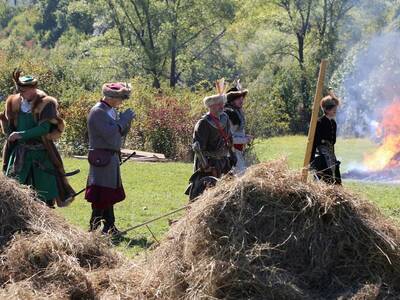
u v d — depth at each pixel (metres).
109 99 13.05
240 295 8.33
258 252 8.48
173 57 71.12
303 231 8.68
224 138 12.34
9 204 9.92
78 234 10.12
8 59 41.94
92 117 12.98
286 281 8.38
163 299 8.69
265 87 63.06
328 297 8.39
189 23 70.69
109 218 13.29
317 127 13.89
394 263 8.66
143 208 16.47
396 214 16.05
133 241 12.83
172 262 8.80
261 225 8.70
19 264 9.18
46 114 12.55
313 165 13.84
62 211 15.74
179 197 18.45
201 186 12.18
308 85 65.81
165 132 32.19
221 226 8.71
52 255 9.30
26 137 12.45
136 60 69.44
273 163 9.23
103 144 13.05
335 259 8.66
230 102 13.41
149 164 27.12
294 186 8.89
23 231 9.80
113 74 68.62
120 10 71.25
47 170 12.73
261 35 74.00
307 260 8.62
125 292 8.93
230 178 9.25
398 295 8.47
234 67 78.25
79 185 20.83
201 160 12.17
